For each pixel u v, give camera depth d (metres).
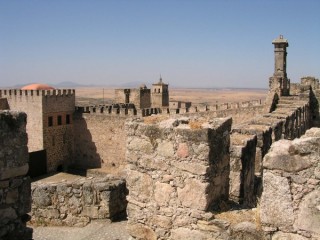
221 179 8.73
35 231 12.23
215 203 8.45
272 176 6.89
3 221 6.82
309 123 35.06
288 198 6.78
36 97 52.19
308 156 6.56
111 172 52.28
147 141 8.79
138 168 8.98
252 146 10.66
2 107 53.97
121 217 12.98
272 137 14.60
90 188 12.55
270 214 6.97
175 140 8.38
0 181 6.72
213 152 8.21
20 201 7.09
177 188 8.41
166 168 8.54
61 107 54.94
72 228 12.43
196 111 41.44
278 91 35.34
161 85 74.31
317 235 6.54
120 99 71.69
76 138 57.16
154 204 8.76
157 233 8.73
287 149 6.74
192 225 8.21
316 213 6.54
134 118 9.36
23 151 7.05
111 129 53.62
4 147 6.73
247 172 10.15
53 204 12.83
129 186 9.15
